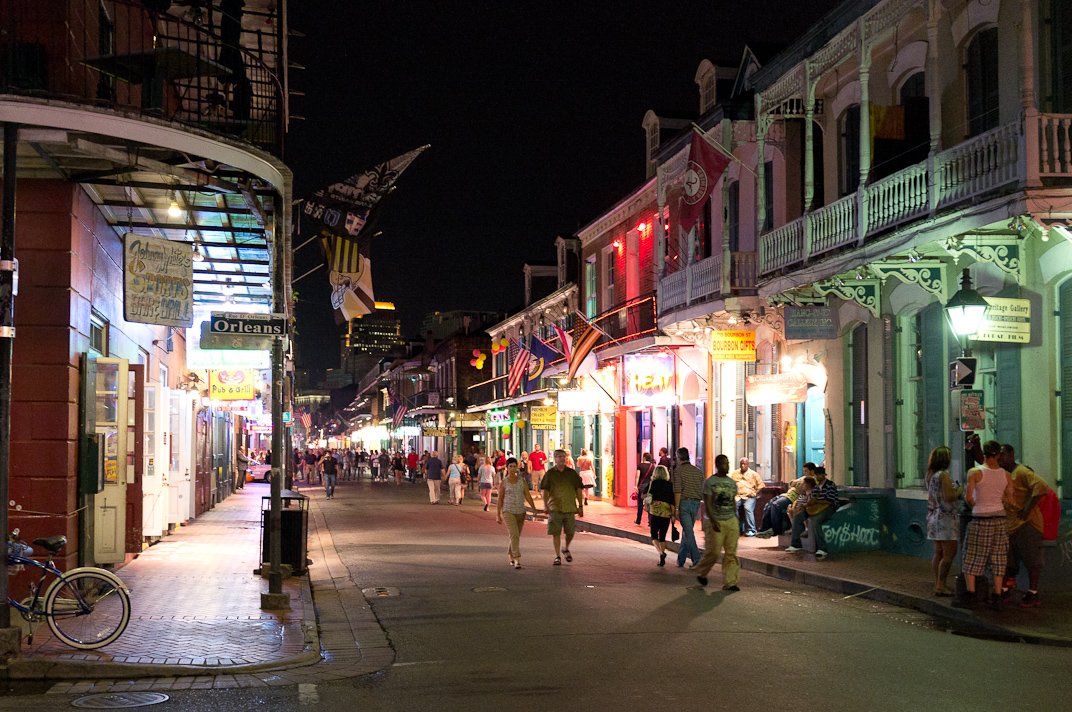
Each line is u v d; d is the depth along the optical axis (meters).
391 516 27.62
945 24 14.52
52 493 11.20
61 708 6.71
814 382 18.44
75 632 8.41
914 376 15.70
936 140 13.25
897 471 15.71
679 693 7.11
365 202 13.12
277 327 11.02
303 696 7.12
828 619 10.34
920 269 14.45
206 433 26.81
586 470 29.56
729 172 21.64
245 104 11.93
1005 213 11.53
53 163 10.67
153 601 11.02
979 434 13.91
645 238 28.12
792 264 17.12
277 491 10.76
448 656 8.56
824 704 6.78
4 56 9.86
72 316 11.42
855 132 17.17
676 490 14.83
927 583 12.29
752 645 8.88
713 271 19.98
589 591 12.44
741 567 15.30
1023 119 11.23
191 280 13.03
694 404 25.41
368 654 8.69
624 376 25.69
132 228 13.77
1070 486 12.31
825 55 16.11
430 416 65.38
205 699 7.02
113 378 13.03
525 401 41.09
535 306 41.12
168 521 19.36
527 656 8.48
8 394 7.96
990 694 7.06
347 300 13.09
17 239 11.23
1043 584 12.15
